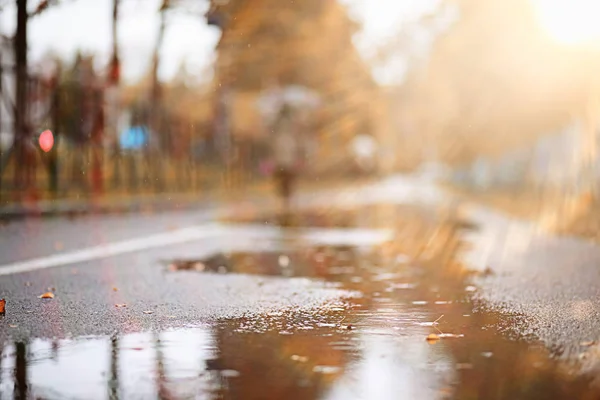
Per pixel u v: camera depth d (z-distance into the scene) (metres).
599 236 20.59
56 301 8.69
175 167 44.78
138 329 6.91
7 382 4.97
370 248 17.12
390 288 10.30
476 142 56.56
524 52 40.81
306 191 68.69
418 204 46.06
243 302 8.79
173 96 50.62
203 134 52.50
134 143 38.50
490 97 45.12
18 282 10.43
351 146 101.56
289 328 7.07
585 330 7.03
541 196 48.06
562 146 43.31
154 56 38.50
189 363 5.55
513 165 67.19
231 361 5.64
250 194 53.75
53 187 29.84
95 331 6.77
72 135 31.81
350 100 77.31
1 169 25.31
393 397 4.69
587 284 10.78
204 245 17.36
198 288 10.05
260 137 68.38
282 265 13.32
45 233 19.56
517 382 5.09
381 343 6.37
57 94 27.94
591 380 5.16
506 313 8.09
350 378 5.15
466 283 10.93
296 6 48.84
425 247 17.52
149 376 5.15
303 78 66.75
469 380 5.13
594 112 34.34
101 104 32.19
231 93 54.88
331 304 8.72
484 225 26.66
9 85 25.19
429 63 51.19
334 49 60.50
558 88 38.72
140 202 33.75
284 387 4.91
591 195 32.84
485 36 42.84
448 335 6.76
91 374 5.19
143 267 12.61
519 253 16.11
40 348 6.02
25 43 23.70
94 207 28.92
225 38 31.52
